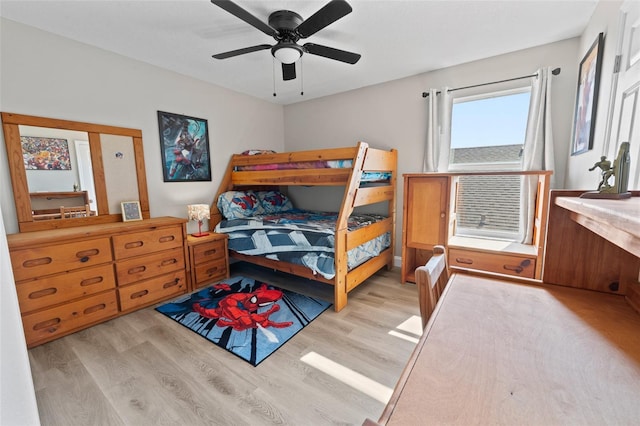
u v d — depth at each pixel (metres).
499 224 3.04
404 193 2.98
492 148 3.00
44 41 2.25
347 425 1.38
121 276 2.41
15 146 2.16
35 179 2.26
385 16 2.07
